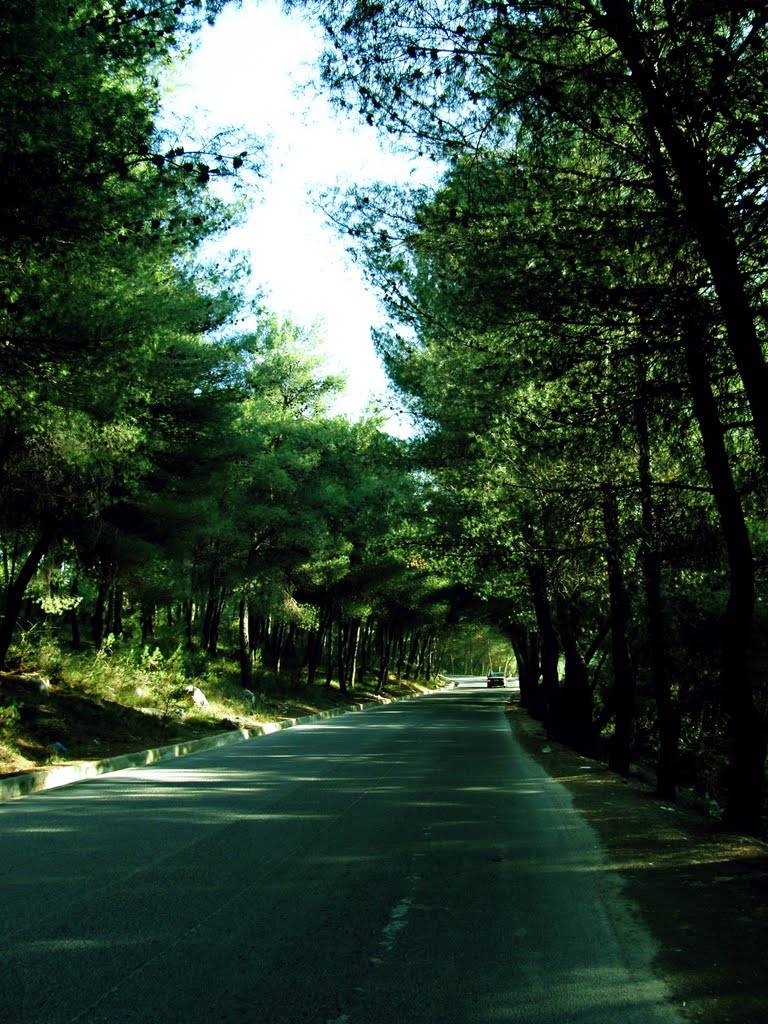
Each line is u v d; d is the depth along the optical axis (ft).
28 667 57.52
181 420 58.03
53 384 35.45
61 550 61.77
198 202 32.83
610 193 27.40
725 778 80.64
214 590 100.89
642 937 16.34
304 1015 12.42
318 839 25.61
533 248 27.02
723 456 30.94
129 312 36.17
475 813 31.12
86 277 34.76
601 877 21.40
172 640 88.43
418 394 60.59
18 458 49.19
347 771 43.65
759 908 18.40
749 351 23.11
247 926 16.75
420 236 29.55
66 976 13.84
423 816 30.12
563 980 13.99
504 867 22.41
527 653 133.49
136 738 53.21
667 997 13.23
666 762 40.70
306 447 98.78
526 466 48.44
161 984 13.57
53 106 28.17
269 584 97.55
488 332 32.07
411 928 16.85
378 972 14.30
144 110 29.86
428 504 76.79
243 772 42.75
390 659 227.20
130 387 39.01
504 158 26.89
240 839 25.40
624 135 26.76
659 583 44.16
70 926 16.56
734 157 22.50
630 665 53.83
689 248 26.50
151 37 28.91
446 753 54.90
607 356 28.48
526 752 58.03
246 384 61.11
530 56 24.58
